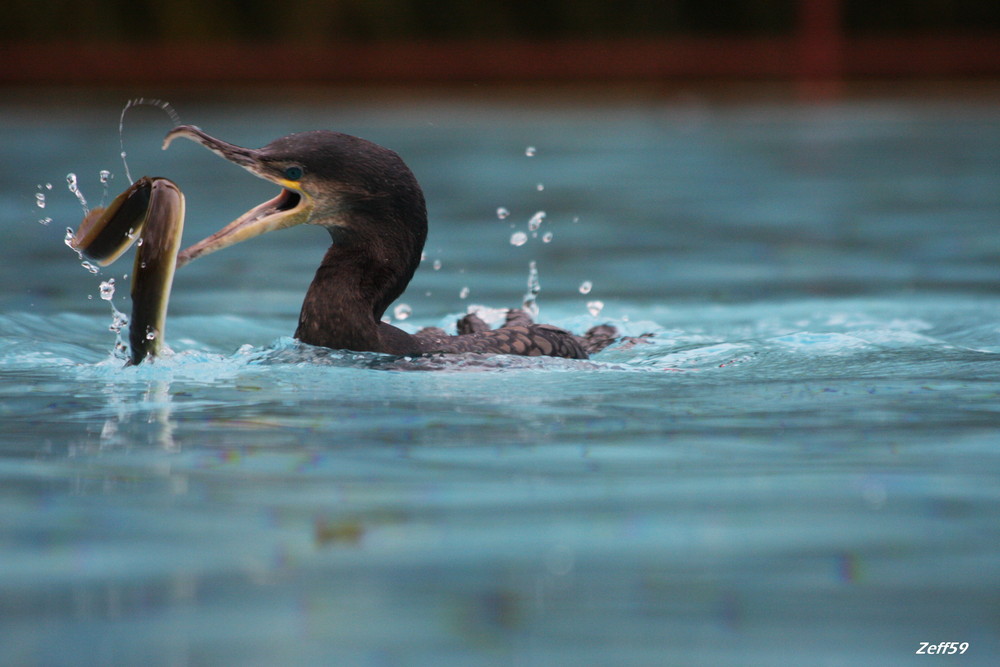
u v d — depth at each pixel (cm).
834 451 668
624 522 540
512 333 1009
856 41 5891
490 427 729
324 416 760
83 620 436
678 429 725
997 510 554
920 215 2178
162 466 635
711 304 1380
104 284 971
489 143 3656
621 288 1502
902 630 426
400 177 1026
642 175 2919
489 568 484
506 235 1986
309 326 1006
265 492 586
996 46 5744
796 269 1639
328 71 5662
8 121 4209
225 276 1593
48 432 716
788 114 4697
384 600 452
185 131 980
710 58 5747
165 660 404
